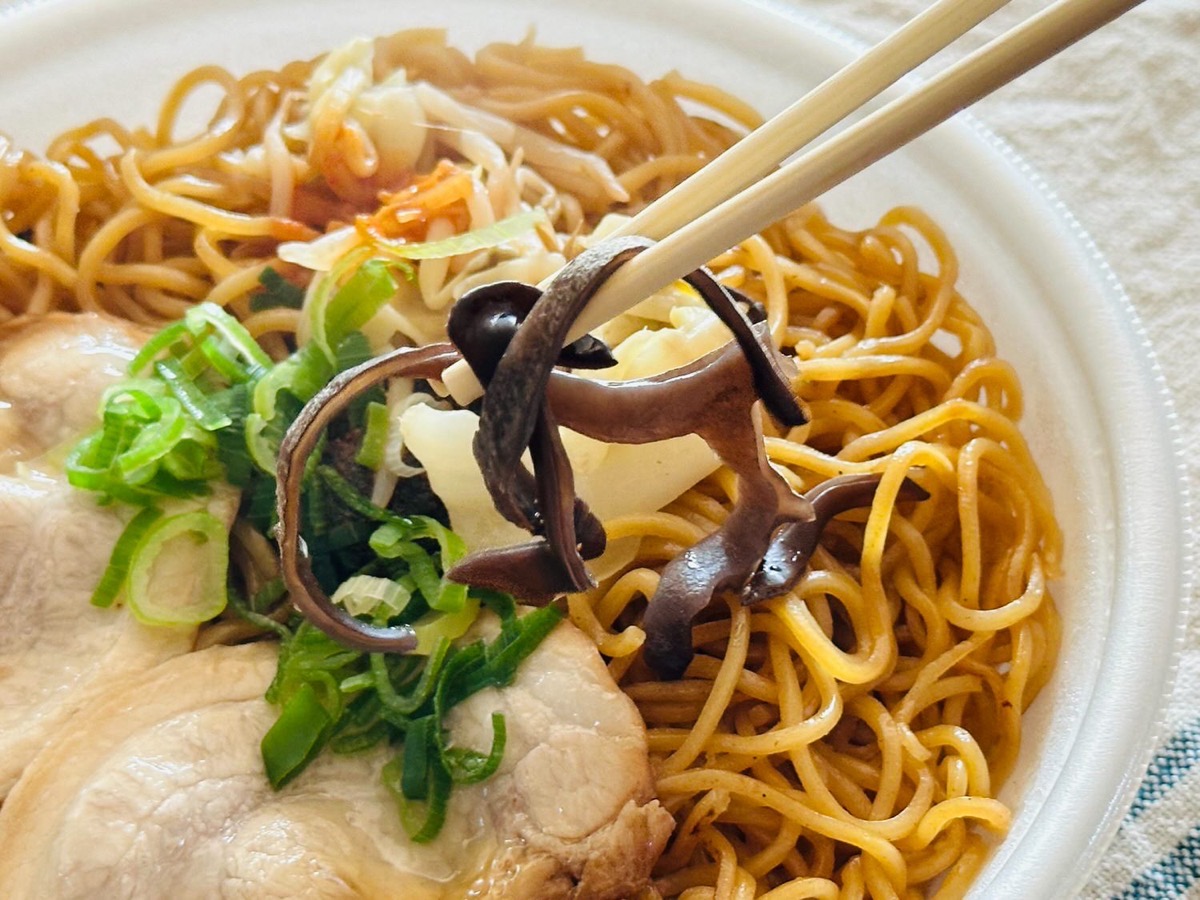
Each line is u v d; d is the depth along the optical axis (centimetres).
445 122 25
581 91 26
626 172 26
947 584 21
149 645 20
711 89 26
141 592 19
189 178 25
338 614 16
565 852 18
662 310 22
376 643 16
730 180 15
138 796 18
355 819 18
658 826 18
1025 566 21
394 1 26
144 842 18
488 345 14
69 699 19
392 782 19
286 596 20
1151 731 18
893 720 20
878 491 20
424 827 18
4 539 20
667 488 21
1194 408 25
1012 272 22
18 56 24
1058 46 12
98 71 25
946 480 21
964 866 19
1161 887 21
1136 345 21
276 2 25
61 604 20
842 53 24
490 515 20
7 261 24
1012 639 20
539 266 23
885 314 23
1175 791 22
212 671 19
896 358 22
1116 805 17
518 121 26
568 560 15
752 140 15
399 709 19
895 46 14
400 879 18
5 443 21
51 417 21
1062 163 29
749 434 16
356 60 25
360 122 25
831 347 23
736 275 24
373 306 22
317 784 19
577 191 26
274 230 24
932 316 23
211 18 25
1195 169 28
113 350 22
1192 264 27
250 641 20
